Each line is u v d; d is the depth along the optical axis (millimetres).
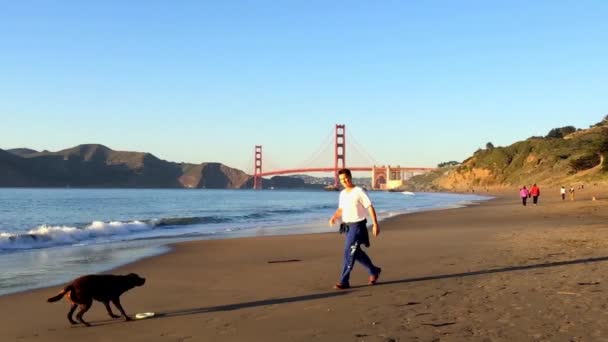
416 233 18031
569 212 28406
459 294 6992
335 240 16453
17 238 16266
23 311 6852
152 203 66500
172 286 8453
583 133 139500
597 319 5477
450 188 170000
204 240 16906
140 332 5645
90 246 15680
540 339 4855
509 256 10766
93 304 7191
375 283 8117
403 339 4996
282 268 10273
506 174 146375
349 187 8016
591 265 9086
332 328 5492
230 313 6410
